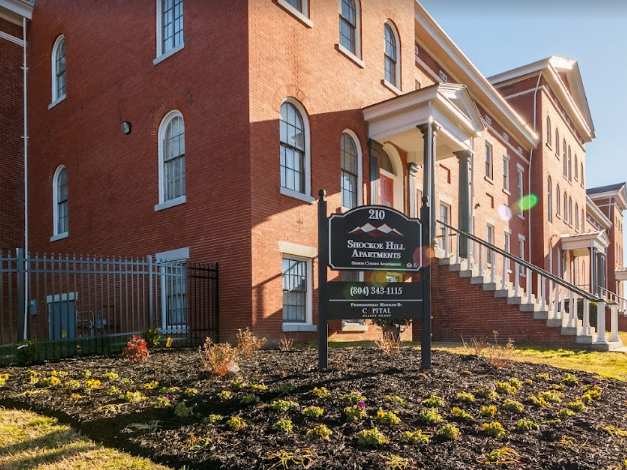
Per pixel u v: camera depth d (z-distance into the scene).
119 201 14.43
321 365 7.29
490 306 13.70
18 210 17.72
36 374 7.16
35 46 18.20
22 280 9.00
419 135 15.27
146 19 14.14
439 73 21.17
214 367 6.90
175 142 13.31
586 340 11.96
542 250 30.03
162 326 11.63
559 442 4.87
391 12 16.91
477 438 4.88
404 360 8.18
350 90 14.69
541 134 30.81
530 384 7.08
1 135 17.56
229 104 11.80
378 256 7.63
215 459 4.35
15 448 4.66
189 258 12.34
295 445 4.59
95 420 5.27
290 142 12.72
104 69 15.35
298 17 12.94
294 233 12.29
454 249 20.88
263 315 11.21
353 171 14.78
